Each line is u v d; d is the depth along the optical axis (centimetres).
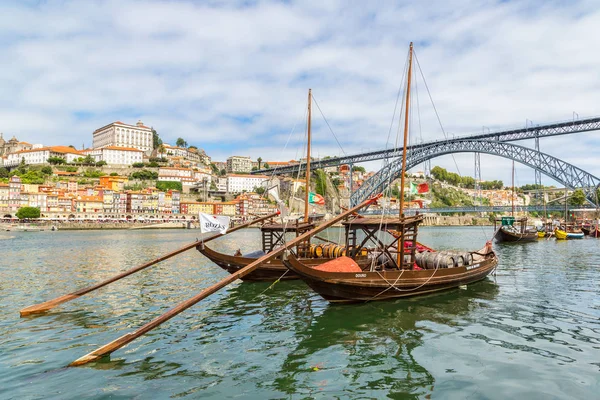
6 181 16175
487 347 1284
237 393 980
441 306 1817
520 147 9900
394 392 984
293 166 15825
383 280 1830
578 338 1370
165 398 952
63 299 1822
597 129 8769
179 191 18425
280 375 1086
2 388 1005
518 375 1070
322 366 1145
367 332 1447
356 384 1029
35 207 13350
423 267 2200
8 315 1712
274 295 2131
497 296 2036
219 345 1324
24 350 1277
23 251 4919
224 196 19675
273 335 1427
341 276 1739
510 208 11869
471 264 2278
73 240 7338
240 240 7750
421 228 15950
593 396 949
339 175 16912
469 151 10856
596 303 1888
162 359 1201
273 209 18475
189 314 1730
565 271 2977
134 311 1780
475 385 1013
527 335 1405
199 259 3862
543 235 7706
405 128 2205
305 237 1819
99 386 1016
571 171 9206
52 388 1005
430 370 1110
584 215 11600
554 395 956
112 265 3444
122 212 15525
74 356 1226
